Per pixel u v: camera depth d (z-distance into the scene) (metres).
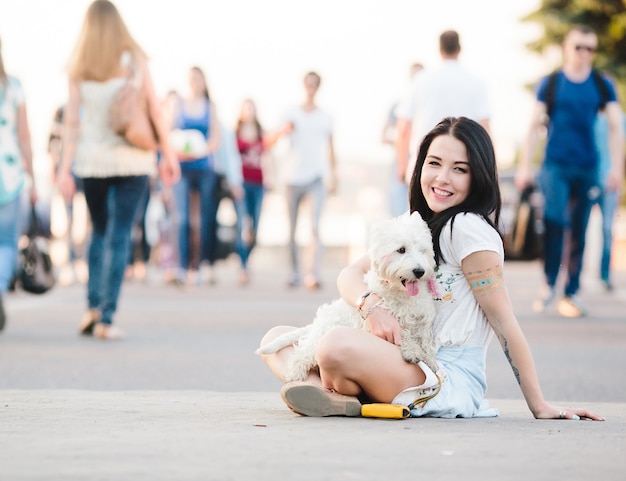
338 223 33.72
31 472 3.24
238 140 16.48
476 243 4.62
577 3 33.81
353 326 4.62
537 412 4.66
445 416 4.57
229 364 7.66
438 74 9.91
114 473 3.23
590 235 22.16
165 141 9.06
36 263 10.75
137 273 17.55
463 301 4.66
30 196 10.48
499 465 3.41
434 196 4.80
